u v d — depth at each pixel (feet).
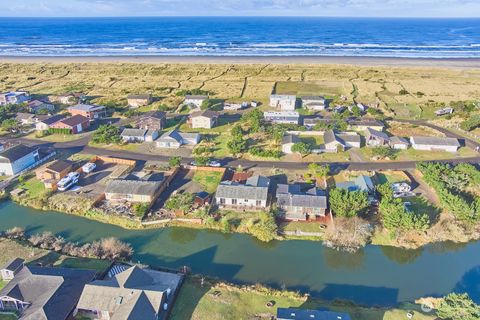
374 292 166.91
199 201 225.97
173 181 255.29
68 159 291.58
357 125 344.69
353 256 190.29
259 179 240.32
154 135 329.52
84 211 223.30
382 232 202.69
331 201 210.38
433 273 179.83
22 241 195.72
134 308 137.59
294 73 582.76
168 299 152.35
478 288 170.30
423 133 341.62
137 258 187.01
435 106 419.95
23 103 407.03
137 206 220.64
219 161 285.43
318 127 339.36
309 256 189.78
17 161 267.18
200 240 201.77
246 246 197.36
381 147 294.05
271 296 159.02
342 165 278.46
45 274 156.87
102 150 308.60
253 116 356.79
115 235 205.16
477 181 237.86
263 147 309.22
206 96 429.38
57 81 531.50
